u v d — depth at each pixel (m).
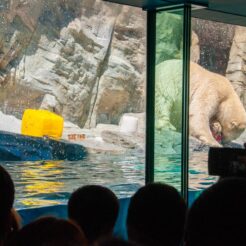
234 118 15.34
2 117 14.87
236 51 17.05
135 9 18.38
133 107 18.42
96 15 17.75
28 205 7.25
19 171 9.88
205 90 15.17
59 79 16.75
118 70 18.06
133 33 18.47
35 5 16.06
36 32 16.17
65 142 11.94
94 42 17.69
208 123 14.88
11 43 15.52
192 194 6.49
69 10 17.05
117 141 15.37
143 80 18.55
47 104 16.23
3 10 15.34
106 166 11.21
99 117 17.59
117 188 9.13
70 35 17.06
